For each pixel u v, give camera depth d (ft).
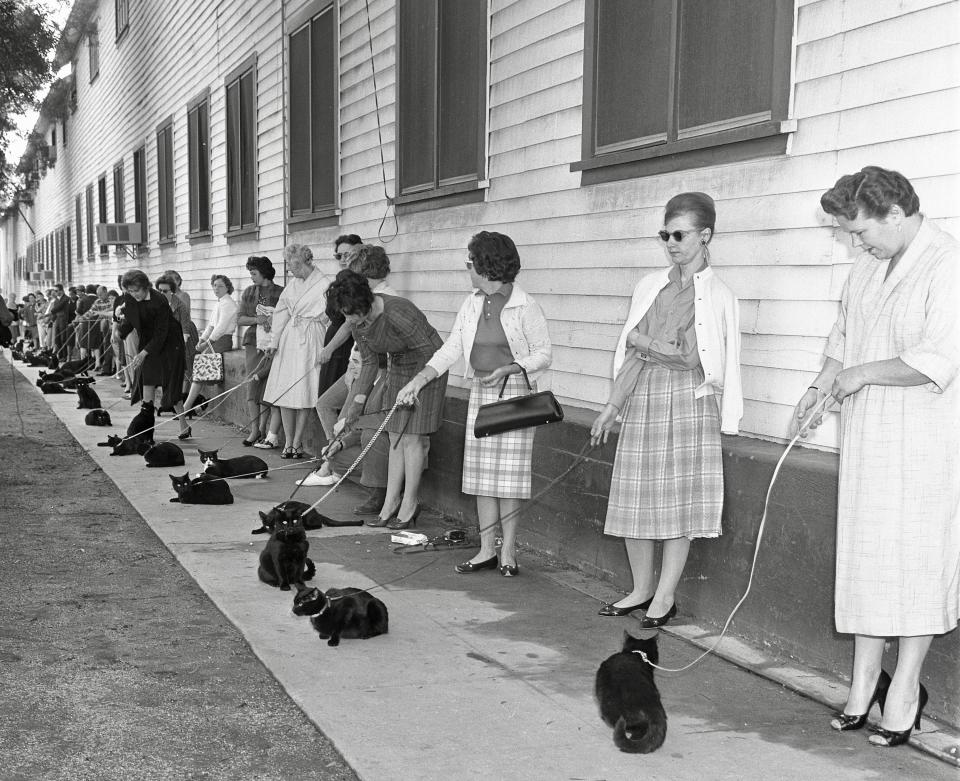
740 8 16.75
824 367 12.91
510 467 19.11
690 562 16.96
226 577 19.48
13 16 92.53
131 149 77.92
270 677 14.61
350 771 11.68
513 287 18.74
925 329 11.27
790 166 15.69
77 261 116.47
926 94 13.51
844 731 12.51
